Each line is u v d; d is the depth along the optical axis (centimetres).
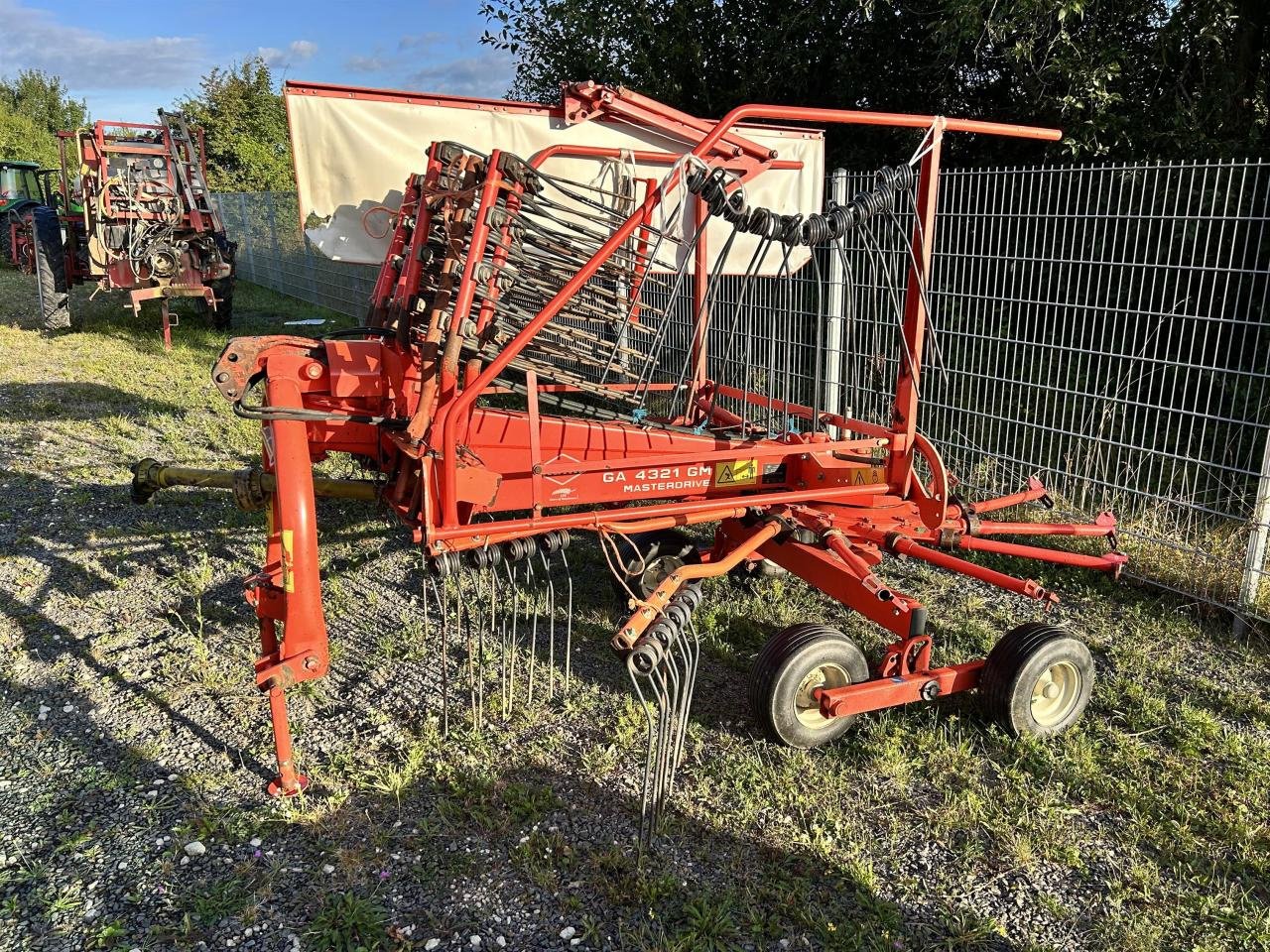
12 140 3834
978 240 641
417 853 296
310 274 1547
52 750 345
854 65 911
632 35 1041
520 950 260
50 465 664
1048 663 353
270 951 258
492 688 395
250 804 317
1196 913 280
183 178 1130
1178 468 638
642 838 300
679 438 383
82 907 271
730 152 450
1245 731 380
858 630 452
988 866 298
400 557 533
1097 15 736
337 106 420
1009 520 584
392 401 366
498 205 329
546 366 346
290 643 298
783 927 270
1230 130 742
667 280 527
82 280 1232
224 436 749
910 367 385
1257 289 691
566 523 337
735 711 381
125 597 471
